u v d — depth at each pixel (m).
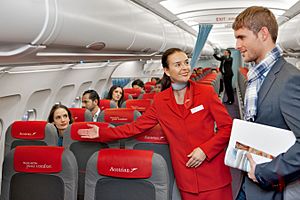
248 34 1.57
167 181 1.90
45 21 1.84
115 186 1.94
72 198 2.01
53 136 3.10
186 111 2.29
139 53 4.81
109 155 1.93
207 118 2.30
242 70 9.84
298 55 6.15
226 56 11.99
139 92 7.36
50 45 2.15
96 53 3.30
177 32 6.67
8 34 1.58
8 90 3.58
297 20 4.78
